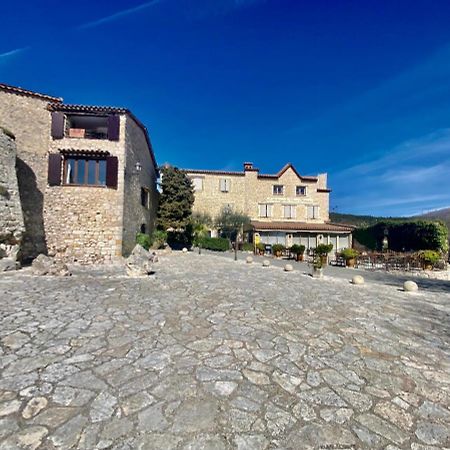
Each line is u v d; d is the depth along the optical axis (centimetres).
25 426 217
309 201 2900
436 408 258
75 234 1482
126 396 261
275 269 1323
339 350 385
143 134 1919
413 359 364
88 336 408
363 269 1627
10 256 1204
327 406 255
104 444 200
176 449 197
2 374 296
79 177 1540
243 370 319
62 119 1531
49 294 667
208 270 1197
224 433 215
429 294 838
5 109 1429
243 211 2814
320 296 734
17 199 1279
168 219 2416
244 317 523
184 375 303
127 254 1627
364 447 205
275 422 230
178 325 467
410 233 2097
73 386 276
